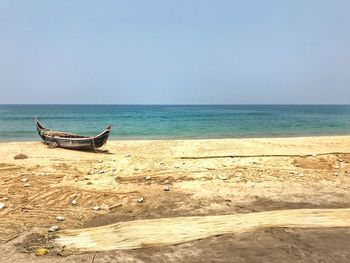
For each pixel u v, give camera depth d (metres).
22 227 7.52
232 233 7.19
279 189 10.28
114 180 11.06
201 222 7.65
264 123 45.97
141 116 70.69
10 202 9.02
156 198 9.42
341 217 7.96
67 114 82.88
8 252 6.39
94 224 7.80
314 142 20.41
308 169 12.59
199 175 11.62
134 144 19.67
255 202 9.19
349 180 11.29
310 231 7.31
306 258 6.18
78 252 6.41
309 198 9.53
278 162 13.55
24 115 74.75
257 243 6.77
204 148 17.91
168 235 7.04
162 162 13.59
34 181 10.88
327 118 62.81
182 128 36.34
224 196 9.62
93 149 17.30
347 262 6.04
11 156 15.16
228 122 48.47
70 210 8.59
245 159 14.11
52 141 18.16
